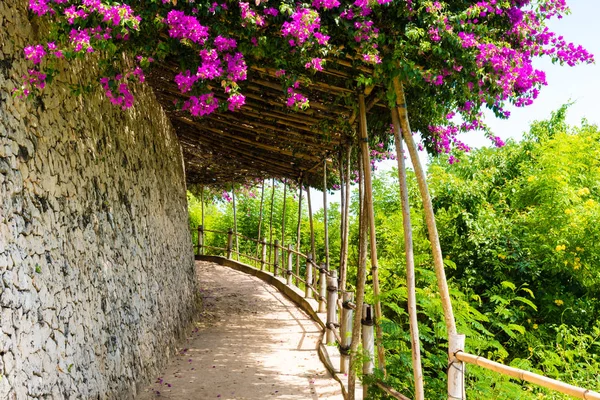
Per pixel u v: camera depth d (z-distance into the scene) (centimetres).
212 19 286
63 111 367
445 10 305
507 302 439
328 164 846
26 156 305
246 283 1127
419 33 291
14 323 266
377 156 662
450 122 467
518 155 947
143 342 500
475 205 827
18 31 308
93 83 430
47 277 312
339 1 300
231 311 873
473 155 973
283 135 717
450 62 301
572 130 1000
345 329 525
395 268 794
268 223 1616
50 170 336
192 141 971
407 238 338
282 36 300
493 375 329
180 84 287
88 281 379
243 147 904
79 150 391
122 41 290
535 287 748
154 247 595
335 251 1377
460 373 270
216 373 544
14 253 276
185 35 271
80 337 352
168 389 486
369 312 388
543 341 653
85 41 257
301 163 903
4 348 253
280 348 655
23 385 266
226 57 289
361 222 429
